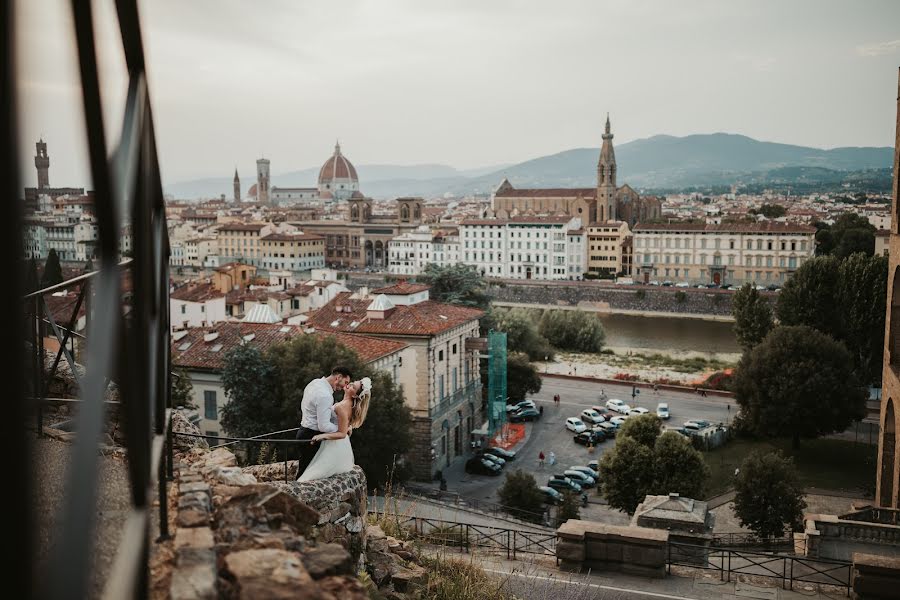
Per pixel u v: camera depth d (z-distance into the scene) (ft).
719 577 69.87
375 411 171.22
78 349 53.01
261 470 51.37
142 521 18.38
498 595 51.21
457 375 260.42
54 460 31.53
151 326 21.34
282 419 168.45
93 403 13.60
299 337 176.76
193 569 23.09
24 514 9.67
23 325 9.66
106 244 15.58
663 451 180.86
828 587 67.67
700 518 108.58
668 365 427.74
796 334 250.98
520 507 190.49
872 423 280.92
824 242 655.35
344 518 43.37
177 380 180.65
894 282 115.03
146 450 18.98
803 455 245.04
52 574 11.62
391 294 269.03
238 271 457.68
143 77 20.20
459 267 380.78
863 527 86.53
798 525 167.43
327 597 22.59
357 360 175.01
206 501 29.50
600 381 382.01
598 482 238.27
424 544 75.00
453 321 254.47
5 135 9.34
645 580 67.87
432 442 235.61
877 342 294.46
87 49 14.66
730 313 607.78
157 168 24.38
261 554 24.89
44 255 36.22
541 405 338.75
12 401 9.53
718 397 352.08
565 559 70.28
